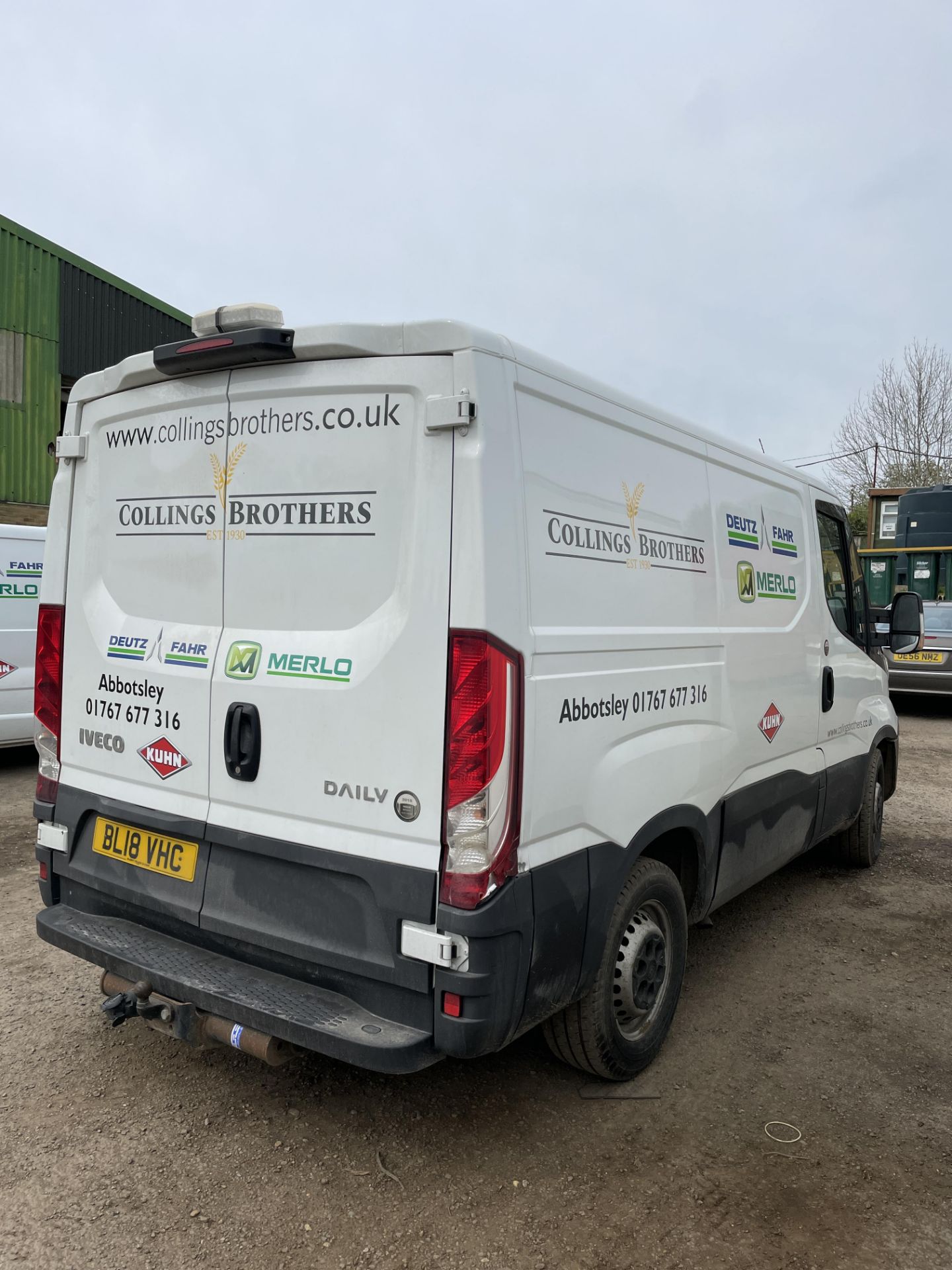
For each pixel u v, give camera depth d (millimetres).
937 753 9859
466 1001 2332
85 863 3201
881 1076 3320
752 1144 2879
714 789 3604
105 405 3148
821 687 4789
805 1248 2418
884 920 4957
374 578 2498
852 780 5332
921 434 33781
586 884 2727
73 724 3256
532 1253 2379
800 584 4531
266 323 2611
